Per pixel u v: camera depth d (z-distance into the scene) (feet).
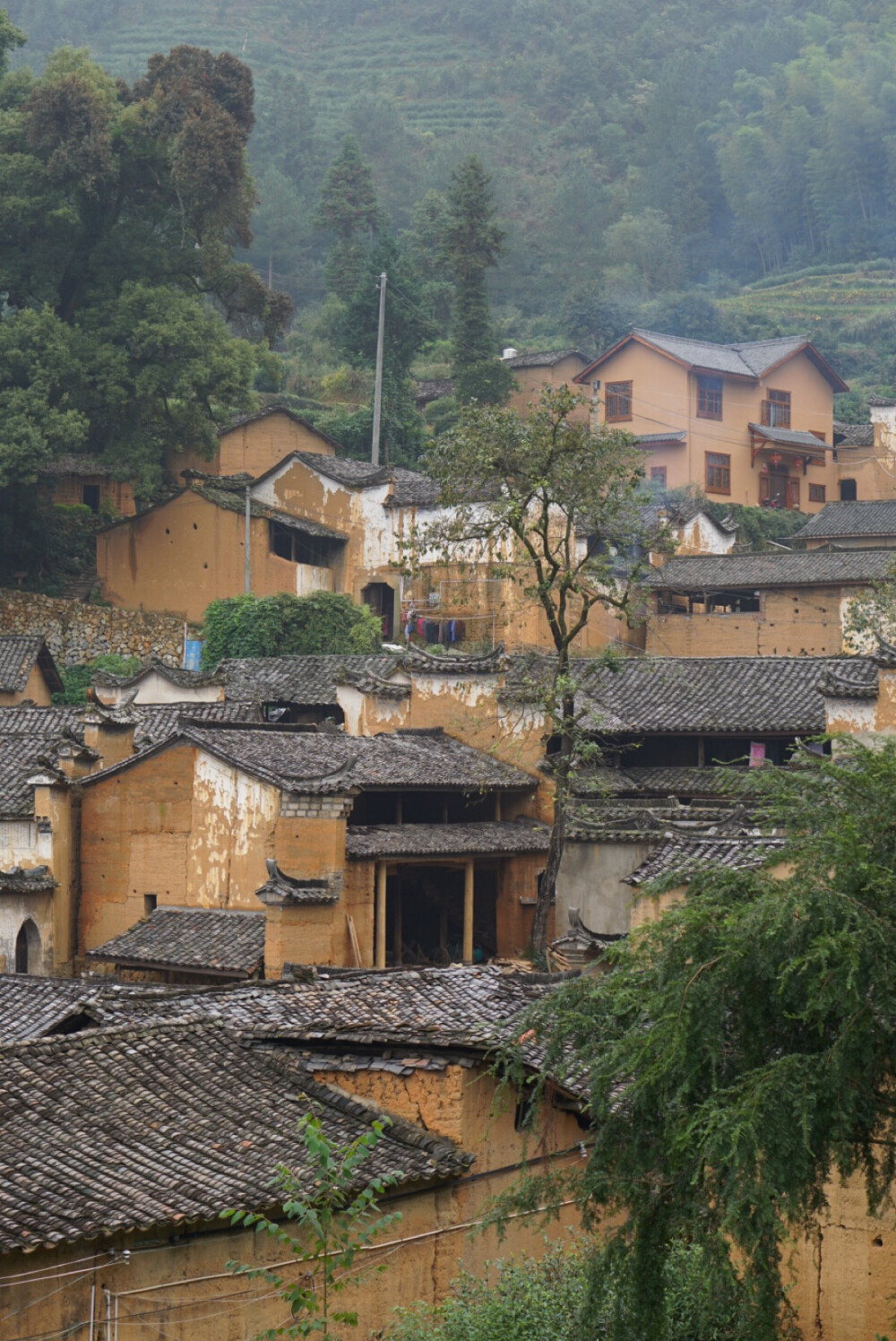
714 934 62.95
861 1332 81.20
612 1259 65.21
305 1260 70.90
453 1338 72.74
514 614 227.20
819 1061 59.26
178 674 209.26
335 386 390.83
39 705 228.84
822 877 61.87
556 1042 69.92
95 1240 71.05
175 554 272.51
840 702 161.79
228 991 103.40
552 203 570.05
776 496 341.21
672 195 593.01
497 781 163.73
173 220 285.23
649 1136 65.98
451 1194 85.40
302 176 615.57
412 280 359.87
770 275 554.05
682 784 173.47
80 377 263.70
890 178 555.28
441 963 160.35
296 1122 84.99
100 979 134.72
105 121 267.80
